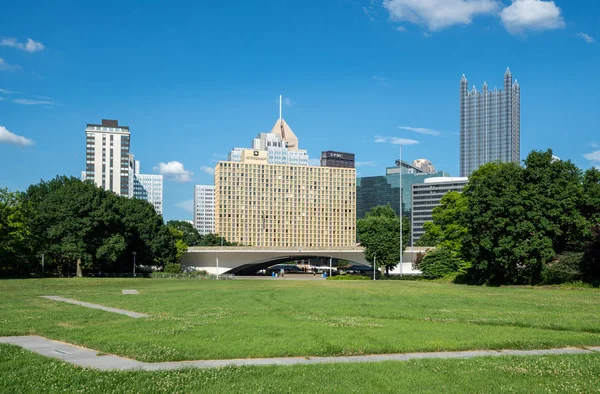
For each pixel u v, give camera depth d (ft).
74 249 306.14
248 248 469.98
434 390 46.60
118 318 98.89
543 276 212.84
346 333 77.61
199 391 46.11
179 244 460.96
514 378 51.24
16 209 293.43
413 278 358.23
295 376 51.34
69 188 325.01
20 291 178.91
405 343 68.95
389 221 451.53
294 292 178.91
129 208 392.06
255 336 74.79
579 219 204.13
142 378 50.49
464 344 68.33
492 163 274.77
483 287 214.69
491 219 217.97
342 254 491.72
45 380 49.55
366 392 45.88
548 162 216.95
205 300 142.00
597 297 151.23
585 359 59.98
